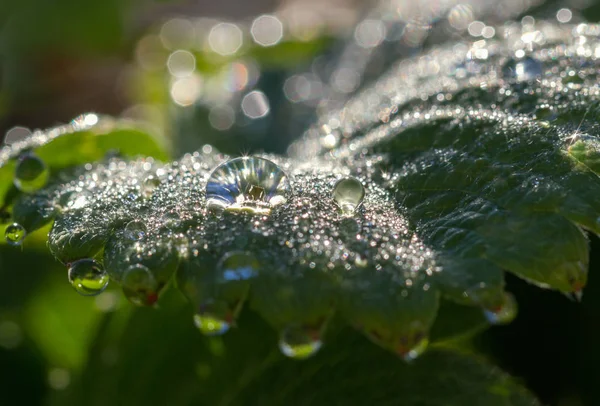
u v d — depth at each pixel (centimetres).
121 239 8
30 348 11
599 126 9
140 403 10
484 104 10
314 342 8
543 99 9
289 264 8
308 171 9
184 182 9
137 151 10
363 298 8
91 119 10
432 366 9
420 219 9
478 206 8
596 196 8
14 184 9
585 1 12
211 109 13
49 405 10
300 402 9
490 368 9
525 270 8
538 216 8
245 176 9
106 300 11
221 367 10
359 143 10
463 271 8
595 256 11
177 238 8
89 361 10
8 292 11
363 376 9
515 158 9
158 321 10
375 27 15
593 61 10
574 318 11
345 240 8
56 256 8
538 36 11
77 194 9
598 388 11
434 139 9
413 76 11
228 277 8
